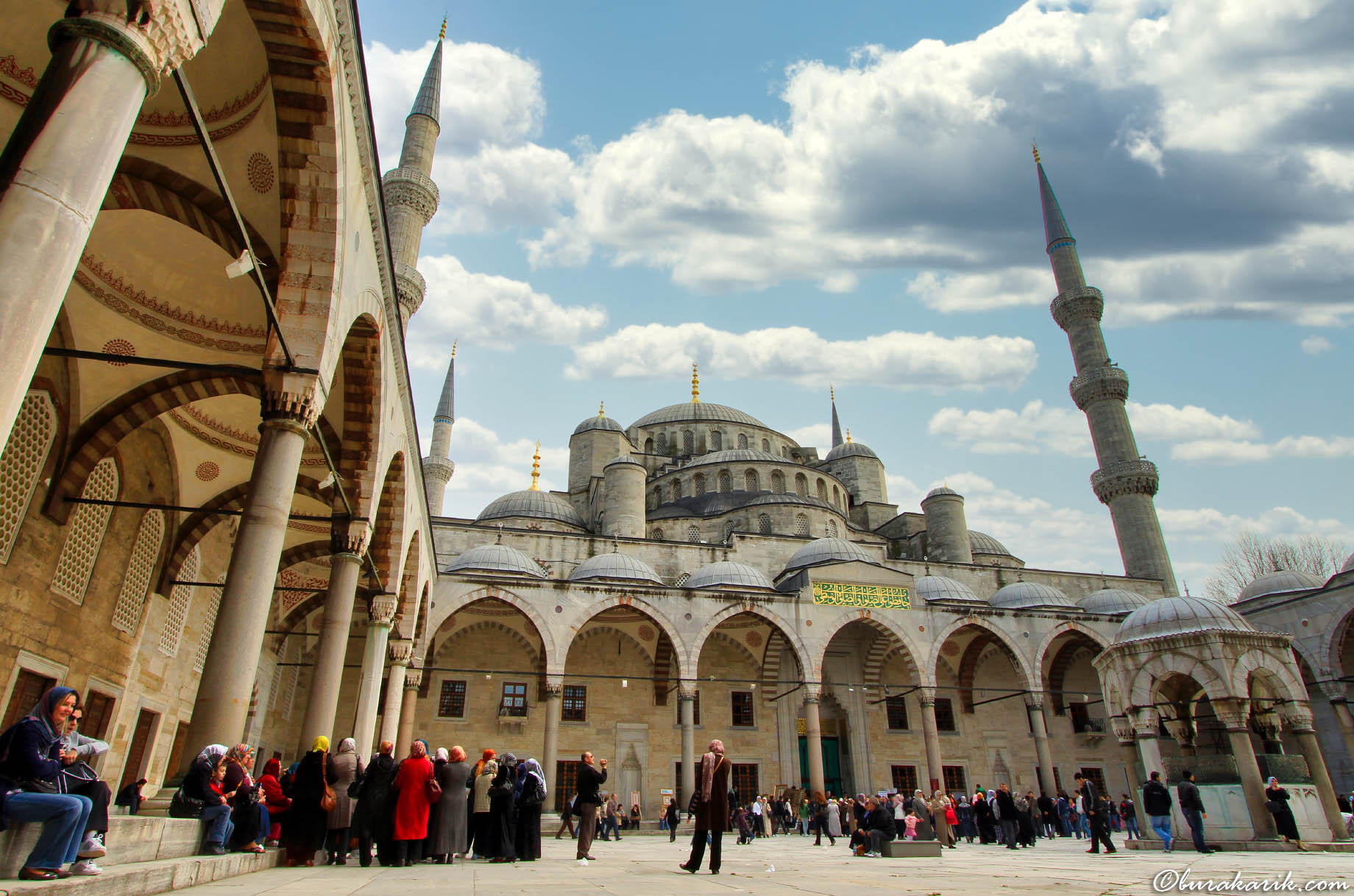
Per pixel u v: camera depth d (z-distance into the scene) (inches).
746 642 1504.7
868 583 1427.2
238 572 359.6
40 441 548.7
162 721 752.3
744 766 1421.0
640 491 1675.7
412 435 788.0
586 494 1903.3
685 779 1227.9
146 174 425.7
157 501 701.3
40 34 399.9
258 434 722.2
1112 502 1921.8
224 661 347.6
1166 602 789.2
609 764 1362.0
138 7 219.1
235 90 394.0
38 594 551.2
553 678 1208.2
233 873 316.2
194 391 601.0
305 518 580.4
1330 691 1302.9
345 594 569.0
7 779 212.5
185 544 738.2
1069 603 1572.3
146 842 279.0
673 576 1547.7
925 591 1556.3
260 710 1019.9
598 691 1407.5
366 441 584.7
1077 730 1610.5
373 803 422.9
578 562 1507.1
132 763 696.4
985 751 1557.6
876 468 2245.3
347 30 381.7
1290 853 627.8
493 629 1396.4
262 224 436.1
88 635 615.8
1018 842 941.2
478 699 1348.4
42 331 189.6
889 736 1520.7
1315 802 695.1
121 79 215.9
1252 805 666.8
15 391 181.5
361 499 583.8
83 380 574.6
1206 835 677.3
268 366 389.7
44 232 192.2
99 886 207.0
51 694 234.1
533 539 1503.4
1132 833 771.4
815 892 274.5
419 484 895.1
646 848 761.0
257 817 363.3
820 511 1760.6
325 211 402.3
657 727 1408.7
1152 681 757.9
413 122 1378.0
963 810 1165.7
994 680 1626.5
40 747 220.7
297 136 385.1
